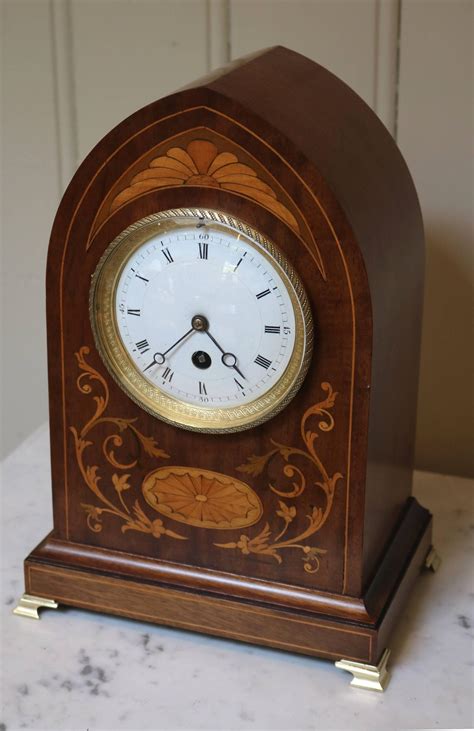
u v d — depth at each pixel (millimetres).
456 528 1934
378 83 2004
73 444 1620
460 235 2045
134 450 1588
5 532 1871
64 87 2205
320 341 1439
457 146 1993
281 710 1499
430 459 2213
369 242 1415
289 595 1574
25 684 1540
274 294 1434
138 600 1636
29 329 2432
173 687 1540
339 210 1368
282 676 1566
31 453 2141
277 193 1386
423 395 2168
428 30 1942
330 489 1510
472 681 1555
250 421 1495
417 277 1654
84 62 2180
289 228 1396
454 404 2160
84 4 2137
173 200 1436
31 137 2266
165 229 1451
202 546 1607
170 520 1609
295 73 1545
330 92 1564
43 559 1677
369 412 1459
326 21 2000
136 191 1450
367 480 1498
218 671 1573
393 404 1593
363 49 1994
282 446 1511
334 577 1554
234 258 1434
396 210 1549
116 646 1622
